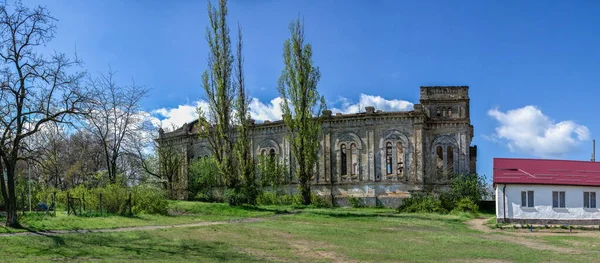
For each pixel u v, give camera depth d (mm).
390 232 33000
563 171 40312
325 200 58156
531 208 38281
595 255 23375
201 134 54594
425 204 49875
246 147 53312
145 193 40469
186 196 66688
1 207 37125
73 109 27781
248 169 53125
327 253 23828
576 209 38094
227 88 52938
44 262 18672
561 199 38375
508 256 23000
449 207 50000
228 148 52281
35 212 35562
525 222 38156
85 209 38125
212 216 42062
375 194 58156
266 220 39938
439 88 61844
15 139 26516
